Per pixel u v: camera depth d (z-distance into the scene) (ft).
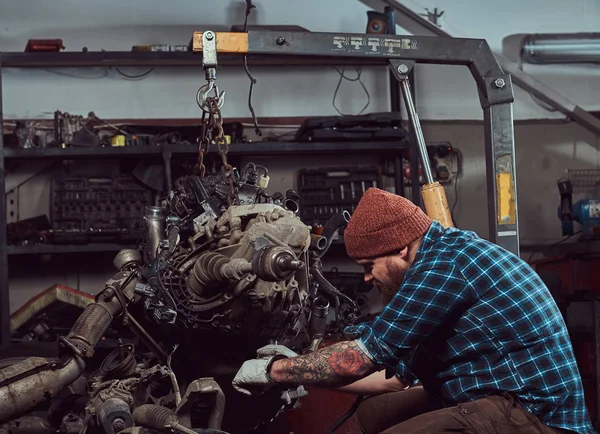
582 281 14.57
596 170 18.11
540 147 18.20
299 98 17.67
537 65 18.42
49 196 16.31
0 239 14.65
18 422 9.04
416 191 15.92
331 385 6.42
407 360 6.94
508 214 10.73
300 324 8.63
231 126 16.07
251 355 8.41
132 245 15.52
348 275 15.24
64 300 14.10
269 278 6.73
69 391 9.91
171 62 16.63
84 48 15.97
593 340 14.49
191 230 8.78
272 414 8.96
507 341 6.35
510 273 6.39
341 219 9.48
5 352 11.52
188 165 16.12
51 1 17.22
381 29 16.47
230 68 17.52
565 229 16.58
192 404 7.47
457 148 17.97
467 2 18.39
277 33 10.33
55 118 15.83
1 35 17.03
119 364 8.28
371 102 17.81
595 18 18.56
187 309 7.90
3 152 14.96
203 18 17.60
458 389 6.55
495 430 6.16
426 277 6.28
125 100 17.21
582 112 17.65
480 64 10.89
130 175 15.94
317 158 17.15
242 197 9.07
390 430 6.38
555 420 6.33
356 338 6.44
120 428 7.43
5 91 16.90
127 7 17.42
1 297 14.46
